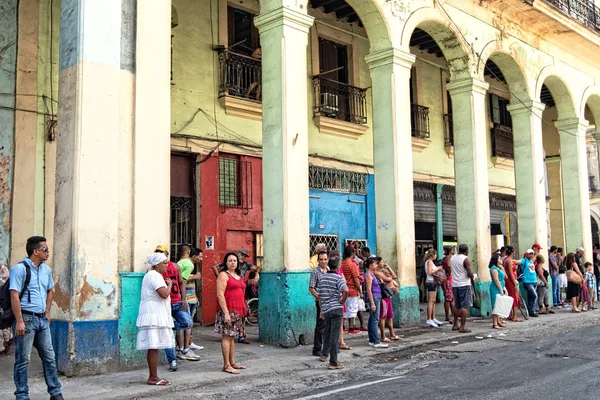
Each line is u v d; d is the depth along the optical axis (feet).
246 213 42.06
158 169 26.43
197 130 39.65
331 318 24.80
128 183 25.48
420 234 56.08
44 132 32.76
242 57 42.32
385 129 38.34
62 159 24.53
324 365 25.21
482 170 45.09
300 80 32.40
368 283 29.84
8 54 31.99
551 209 70.59
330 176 47.78
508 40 49.19
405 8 39.60
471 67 44.83
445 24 42.80
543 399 17.81
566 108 57.62
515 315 40.37
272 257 31.12
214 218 39.99
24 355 18.53
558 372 22.07
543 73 53.16
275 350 28.71
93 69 24.54
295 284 30.14
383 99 38.58
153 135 26.40
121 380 22.17
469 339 32.53
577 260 48.85
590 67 60.75
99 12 25.05
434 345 30.58
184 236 38.91
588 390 18.81
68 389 20.71
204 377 22.52
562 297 52.54
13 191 31.30
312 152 46.83
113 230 24.54
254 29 44.62
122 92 25.61
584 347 28.04
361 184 50.42
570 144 57.67
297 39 32.48
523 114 51.44
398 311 36.81
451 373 22.66
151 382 21.39
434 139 58.29
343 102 49.78
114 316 24.18
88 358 23.16
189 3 40.14
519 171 51.62
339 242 47.96
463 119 45.19
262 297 31.09
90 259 23.66
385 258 37.70
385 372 23.58
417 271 55.26
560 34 53.62
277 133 31.55
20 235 31.27
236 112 41.83
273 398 19.58
